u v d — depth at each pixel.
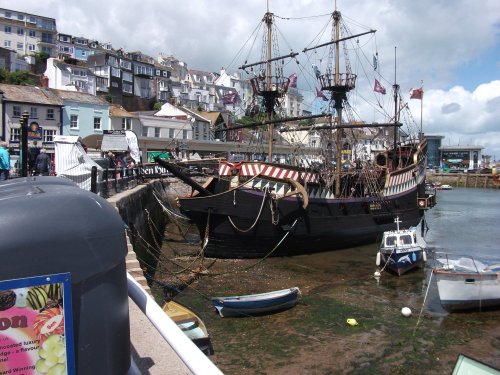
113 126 53.19
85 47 101.06
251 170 22.09
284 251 22.70
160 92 91.00
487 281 15.16
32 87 46.75
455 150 141.62
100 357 2.89
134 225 19.56
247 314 13.90
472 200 74.25
